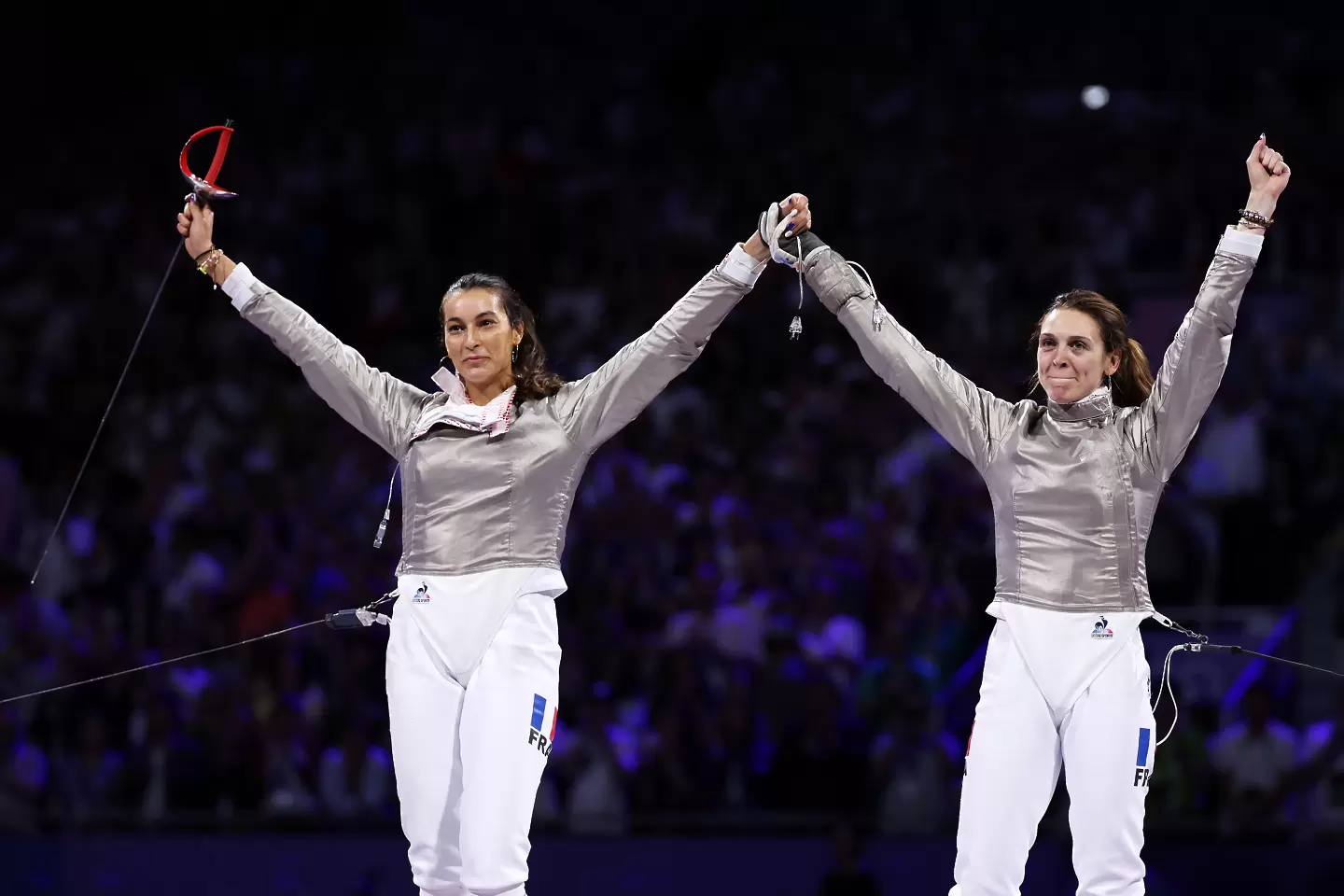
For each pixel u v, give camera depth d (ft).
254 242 120.26
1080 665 38.04
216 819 74.49
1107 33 124.77
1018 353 107.76
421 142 125.90
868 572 86.58
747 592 85.97
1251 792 73.05
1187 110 121.08
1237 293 38.11
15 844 73.31
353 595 88.63
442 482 39.29
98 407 109.29
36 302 116.47
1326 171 116.57
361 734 77.46
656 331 39.60
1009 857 37.83
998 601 39.34
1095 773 37.58
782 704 77.46
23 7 123.54
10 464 101.30
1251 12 123.24
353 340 115.85
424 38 130.31
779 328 107.96
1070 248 113.09
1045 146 120.26
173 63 127.95
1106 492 38.83
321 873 71.82
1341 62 121.90
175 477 101.19
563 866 70.85
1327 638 81.20
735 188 122.31
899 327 41.11
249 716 79.56
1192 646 39.58
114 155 124.77
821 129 124.88
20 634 87.86
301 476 100.22
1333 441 98.53
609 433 40.01
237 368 111.24
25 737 80.18
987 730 38.40
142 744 78.54
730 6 129.18
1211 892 70.03
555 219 120.67
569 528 91.04
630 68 129.70
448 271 119.03
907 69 126.52
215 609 88.33
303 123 127.34
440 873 38.04
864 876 69.36
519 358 41.14
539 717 38.04
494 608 38.34
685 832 71.97
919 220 117.29
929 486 93.50
